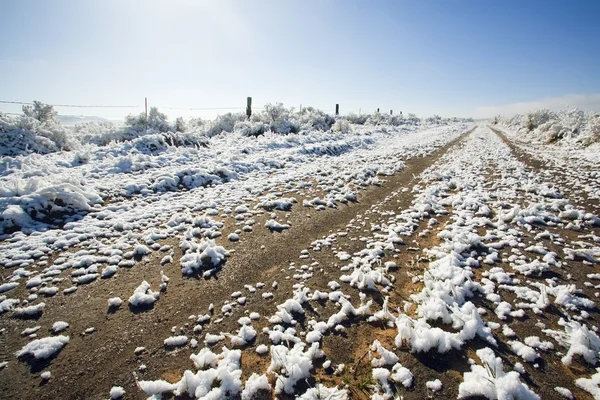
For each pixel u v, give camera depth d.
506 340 2.93
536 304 3.41
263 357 2.80
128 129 14.70
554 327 3.10
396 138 23.25
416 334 2.85
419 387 2.43
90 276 4.07
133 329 3.15
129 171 8.95
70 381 2.56
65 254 4.61
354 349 2.85
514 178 9.55
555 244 4.93
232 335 3.06
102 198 6.91
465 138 24.36
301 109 28.97
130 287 3.88
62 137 12.84
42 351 2.80
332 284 3.87
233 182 8.84
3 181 6.61
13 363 2.72
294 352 2.71
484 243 4.98
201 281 4.02
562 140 19.42
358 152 15.08
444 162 12.62
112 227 5.61
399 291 3.78
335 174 9.89
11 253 4.54
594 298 3.56
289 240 5.25
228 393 2.41
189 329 3.15
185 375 2.44
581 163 11.99
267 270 4.28
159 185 7.82
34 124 12.29
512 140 23.28
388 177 9.80
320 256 4.67
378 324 3.17
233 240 5.26
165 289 3.84
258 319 3.30
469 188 8.39
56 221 5.70
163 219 6.08
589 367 2.61
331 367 2.66
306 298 3.58
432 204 6.95
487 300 3.54
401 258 4.59
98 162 9.62
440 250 4.75
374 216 6.39
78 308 3.48
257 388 2.43
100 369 2.68
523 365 2.64
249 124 19.84
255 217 6.29
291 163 11.51
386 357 2.68
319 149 14.11
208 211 6.50
